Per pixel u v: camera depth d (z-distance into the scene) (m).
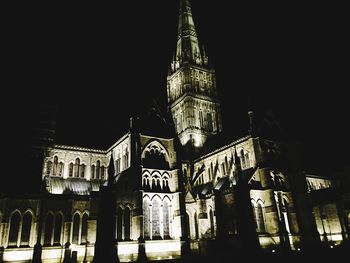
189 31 112.25
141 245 58.00
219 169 78.25
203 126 98.81
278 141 74.88
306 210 69.50
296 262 46.47
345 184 98.75
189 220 70.31
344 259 44.06
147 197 65.31
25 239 55.97
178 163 71.69
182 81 103.75
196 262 53.81
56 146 76.88
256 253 55.19
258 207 63.72
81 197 63.34
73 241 60.12
